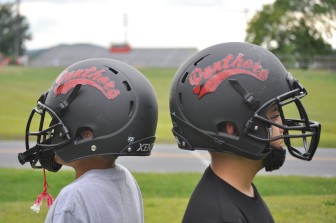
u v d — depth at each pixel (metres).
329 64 32.56
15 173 8.84
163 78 38.00
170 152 13.59
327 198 6.17
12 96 28.83
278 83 2.36
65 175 8.33
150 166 11.33
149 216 6.02
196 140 2.39
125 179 2.75
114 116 2.60
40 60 81.75
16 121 20.27
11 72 42.38
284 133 2.41
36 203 2.91
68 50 87.62
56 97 2.65
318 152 11.08
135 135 2.64
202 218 2.29
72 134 2.61
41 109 2.72
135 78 2.71
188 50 80.88
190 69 2.45
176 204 6.69
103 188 2.58
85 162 2.67
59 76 2.73
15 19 77.75
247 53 2.38
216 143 2.34
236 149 2.33
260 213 2.35
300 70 32.53
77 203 2.50
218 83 2.34
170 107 2.53
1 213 5.83
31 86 34.03
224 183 2.35
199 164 11.77
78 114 2.60
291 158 10.99
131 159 12.34
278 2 30.80
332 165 9.88
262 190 7.22
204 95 2.36
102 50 85.88
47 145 2.66
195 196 2.38
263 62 2.37
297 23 28.44
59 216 2.47
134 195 2.80
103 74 2.65
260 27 33.75
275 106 2.38
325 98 20.86
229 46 2.43
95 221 2.51
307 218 5.25
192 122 2.39
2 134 16.81
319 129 2.44
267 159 2.42
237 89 2.32
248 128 2.31
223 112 2.33
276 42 33.50
